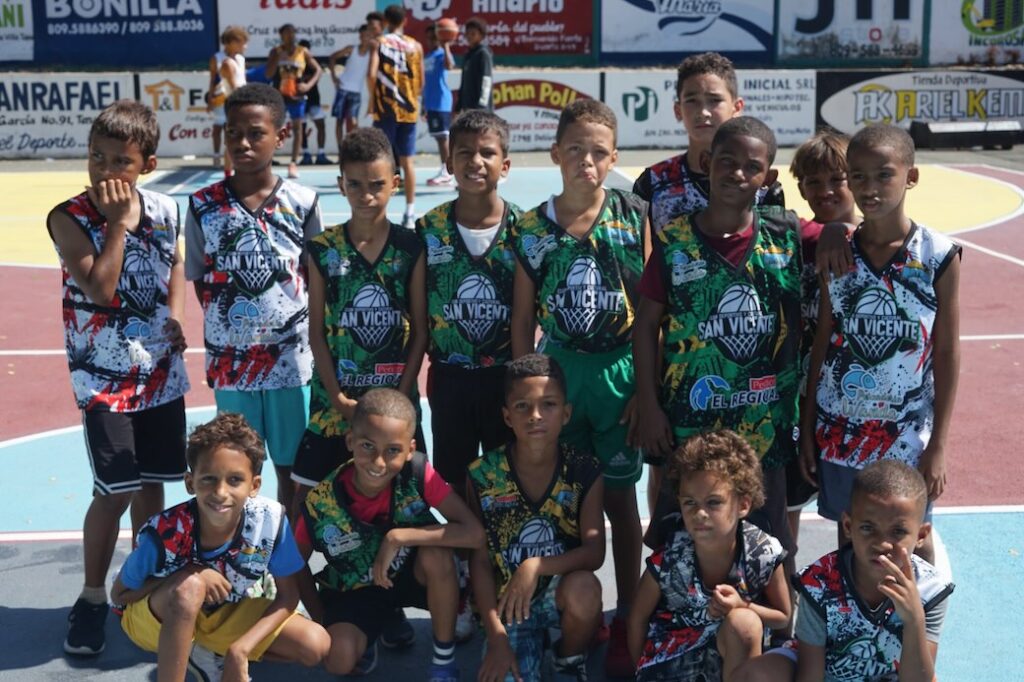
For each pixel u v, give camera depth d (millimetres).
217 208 4781
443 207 4660
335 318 4617
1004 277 11336
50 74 21672
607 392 4453
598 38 24531
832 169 4559
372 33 18391
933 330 4055
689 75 4734
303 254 4887
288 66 18375
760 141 4027
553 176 18312
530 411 4047
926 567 3650
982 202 16078
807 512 5805
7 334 9320
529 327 4543
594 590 4020
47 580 5062
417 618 4777
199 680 4160
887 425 4078
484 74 16094
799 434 4477
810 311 4465
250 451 3941
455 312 4578
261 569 4020
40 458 6645
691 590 3908
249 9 23812
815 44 24844
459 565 4434
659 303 4234
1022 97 22516
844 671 3691
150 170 4551
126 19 23781
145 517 4844
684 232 4172
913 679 3533
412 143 13664
